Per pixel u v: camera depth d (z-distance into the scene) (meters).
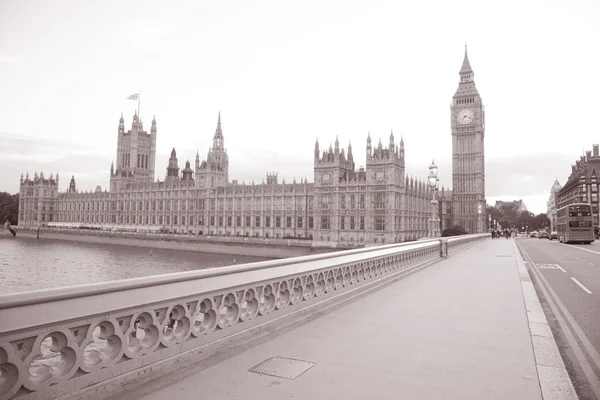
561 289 17.95
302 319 11.19
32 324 5.28
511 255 36.38
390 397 6.18
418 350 8.48
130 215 174.62
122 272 84.19
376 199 107.69
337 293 14.17
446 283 18.38
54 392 5.59
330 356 8.05
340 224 113.62
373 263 17.98
